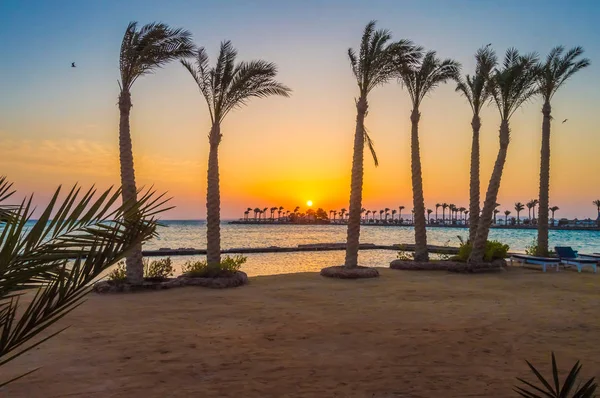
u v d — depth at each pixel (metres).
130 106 14.34
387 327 9.28
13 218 2.59
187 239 71.88
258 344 7.95
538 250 23.11
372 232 123.81
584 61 21.58
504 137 19.67
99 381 6.06
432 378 6.28
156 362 6.90
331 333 8.76
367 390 5.81
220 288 14.59
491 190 19.66
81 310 10.91
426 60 20.42
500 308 11.41
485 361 7.07
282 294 13.53
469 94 22.58
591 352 7.60
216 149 16.22
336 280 16.81
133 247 2.44
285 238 82.19
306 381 6.12
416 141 21.17
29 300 11.39
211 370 6.55
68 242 2.32
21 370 6.50
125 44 14.06
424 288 14.83
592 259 20.84
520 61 19.55
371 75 18.22
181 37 14.38
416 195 21.11
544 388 5.91
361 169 18.36
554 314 10.67
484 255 20.05
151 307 11.36
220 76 15.89
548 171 23.14
